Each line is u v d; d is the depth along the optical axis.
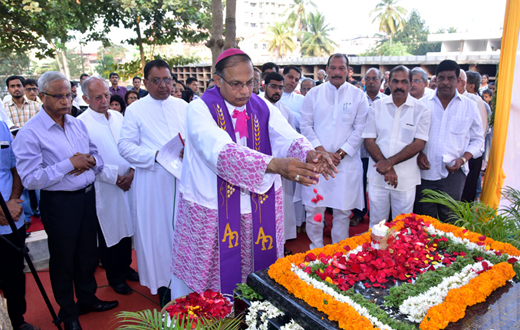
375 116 3.45
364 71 12.73
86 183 2.66
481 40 34.00
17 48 10.45
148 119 3.12
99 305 3.03
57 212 2.55
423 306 1.58
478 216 2.86
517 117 3.90
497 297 1.74
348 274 1.90
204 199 2.13
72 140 2.68
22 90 5.88
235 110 2.13
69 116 2.71
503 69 3.71
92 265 2.87
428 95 3.60
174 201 3.01
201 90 19.69
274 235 2.27
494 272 1.84
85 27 12.41
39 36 10.54
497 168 3.86
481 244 2.21
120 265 3.40
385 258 1.96
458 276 1.86
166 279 3.19
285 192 4.02
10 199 2.59
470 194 4.67
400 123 3.32
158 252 3.11
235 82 1.96
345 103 3.53
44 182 2.42
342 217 3.69
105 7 12.50
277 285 1.79
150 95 3.16
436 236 2.36
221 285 2.22
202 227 2.16
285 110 4.12
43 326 2.88
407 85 3.25
